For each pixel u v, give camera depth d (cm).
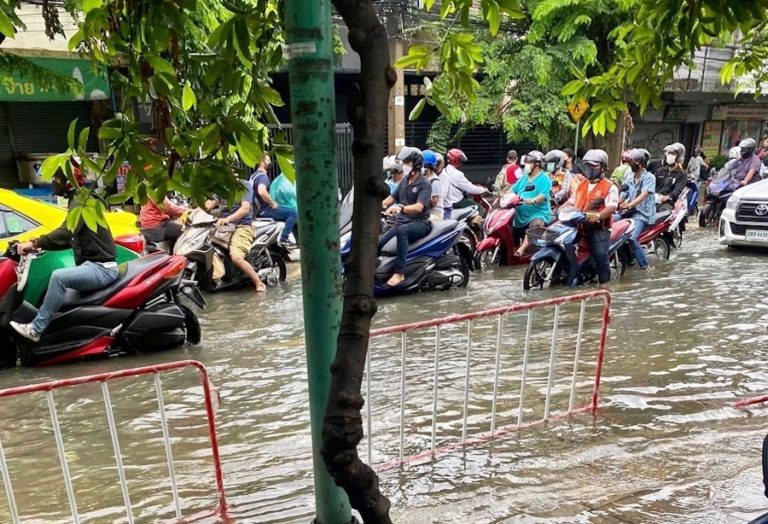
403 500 329
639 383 498
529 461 370
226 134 214
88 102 1254
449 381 512
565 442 395
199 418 454
